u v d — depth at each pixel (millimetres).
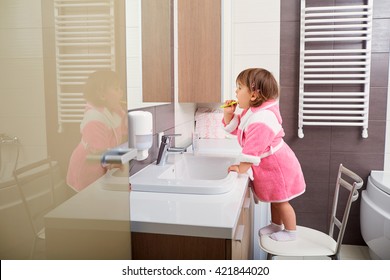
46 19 690
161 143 1858
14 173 630
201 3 2350
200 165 2059
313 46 2900
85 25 824
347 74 2846
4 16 599
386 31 2826
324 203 3066
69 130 777
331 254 1750
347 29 2836
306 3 2877
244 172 1699
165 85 2162
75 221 822
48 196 721
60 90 738
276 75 3008
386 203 2521
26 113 649
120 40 1024
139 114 1527
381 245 2516
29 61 652
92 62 862
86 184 861
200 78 2395
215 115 2998
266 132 1683
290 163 1823
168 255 1151
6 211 619
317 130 3006
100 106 912
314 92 2943
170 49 2242
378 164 2961
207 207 1264
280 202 1844
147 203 1312
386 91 2887
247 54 3031
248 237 1934
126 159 985
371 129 2938
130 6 1651
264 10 2973
